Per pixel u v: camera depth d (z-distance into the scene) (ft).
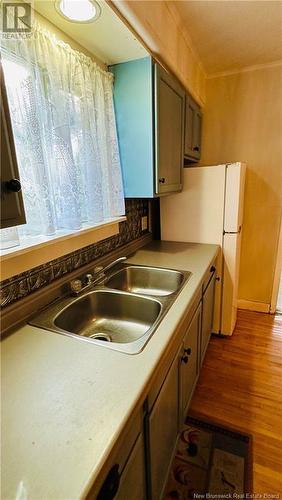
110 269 5.19
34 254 3.39
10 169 2.27
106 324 4.20
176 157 5.92
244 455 4.39
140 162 4.97
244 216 8.64
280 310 9.27
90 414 1.97
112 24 3.51
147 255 6.13
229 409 5.27
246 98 7.79
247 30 5.49
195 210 7.02
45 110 3.32
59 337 2.99
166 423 3.33
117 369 2.43
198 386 5.87
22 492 1.49
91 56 4.29
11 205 2.31
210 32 5.52
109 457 1.70
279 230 8.34
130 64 4.57
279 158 7.86
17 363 2.57
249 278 9.08
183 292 4.07
